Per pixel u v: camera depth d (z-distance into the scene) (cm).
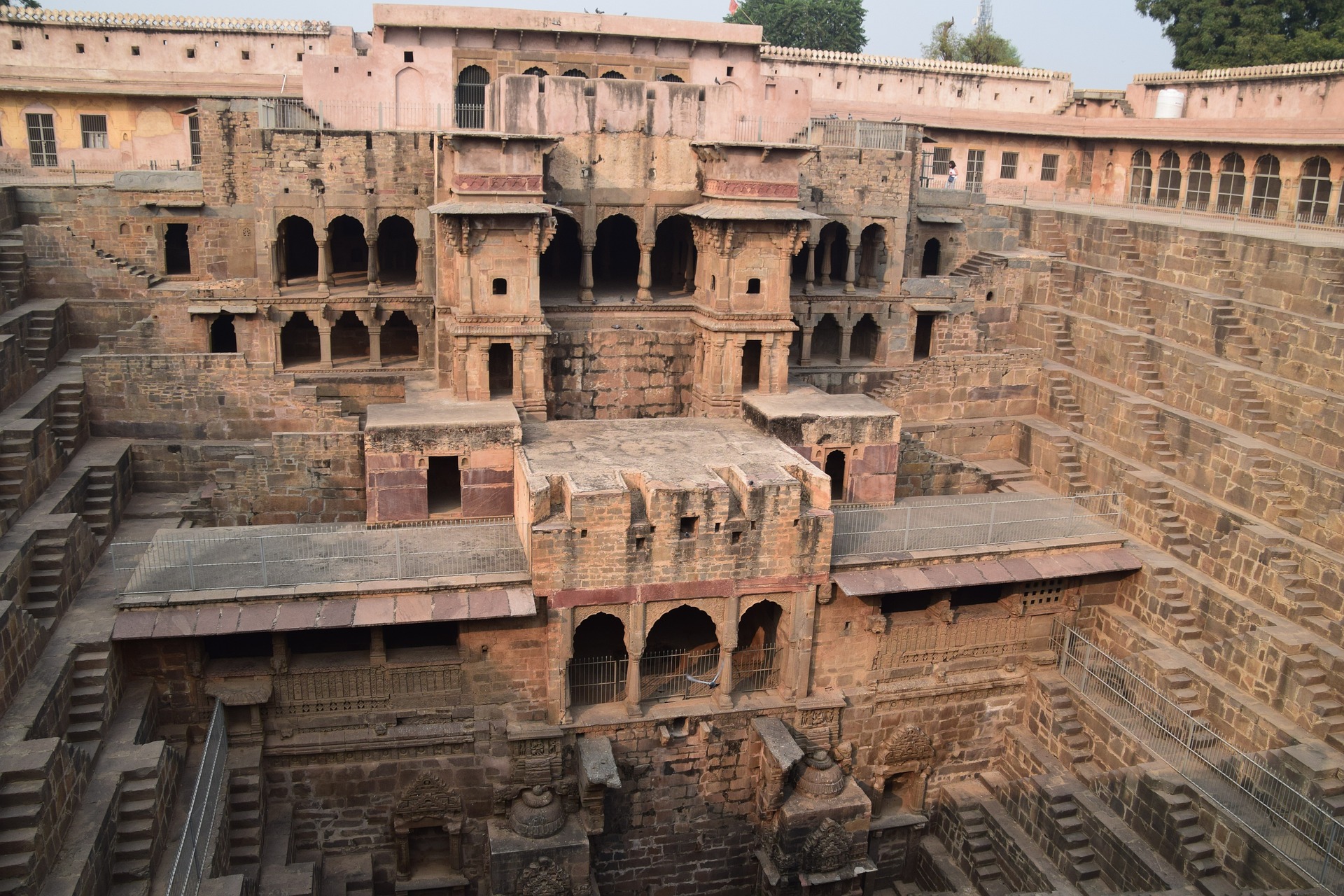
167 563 2814
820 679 3188
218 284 3869
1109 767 3062
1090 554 3338
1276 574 3011
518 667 2906
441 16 4212
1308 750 2673
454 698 2897
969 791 3341
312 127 3919
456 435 3175
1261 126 4853
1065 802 3039
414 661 2848
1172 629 3212
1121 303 4116
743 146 3491
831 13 8781
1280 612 3000
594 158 3681
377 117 4238
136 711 2581
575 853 2769
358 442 3322
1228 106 5725
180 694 2738
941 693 3272
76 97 4891
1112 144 5697
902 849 3319
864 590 3014
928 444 4062
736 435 3412
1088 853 2967
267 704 2791
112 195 3944
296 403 3553
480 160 3262
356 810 2886
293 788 2839
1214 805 2702
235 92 4997
